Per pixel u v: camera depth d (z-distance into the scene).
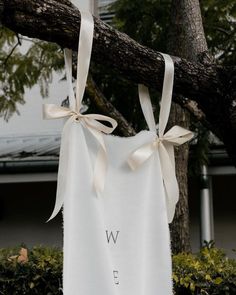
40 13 1.72
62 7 1.75
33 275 3.55
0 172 7.78
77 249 1.66
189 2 2.75
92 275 1.65
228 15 5.44
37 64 6.48
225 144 2.37
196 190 7.80
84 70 1.66
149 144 1.83
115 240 1.74
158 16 5.24
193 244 7.72
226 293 3.14
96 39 1.86
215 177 8.00
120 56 1.91
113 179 1.77
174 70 2.06
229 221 7.86
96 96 3.99
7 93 6.60
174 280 3.08
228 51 5.31
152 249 1.80
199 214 7.33
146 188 1.81
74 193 1.68
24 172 7.71
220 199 7.95
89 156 1.72
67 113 1.68
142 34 5.29
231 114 2.18
